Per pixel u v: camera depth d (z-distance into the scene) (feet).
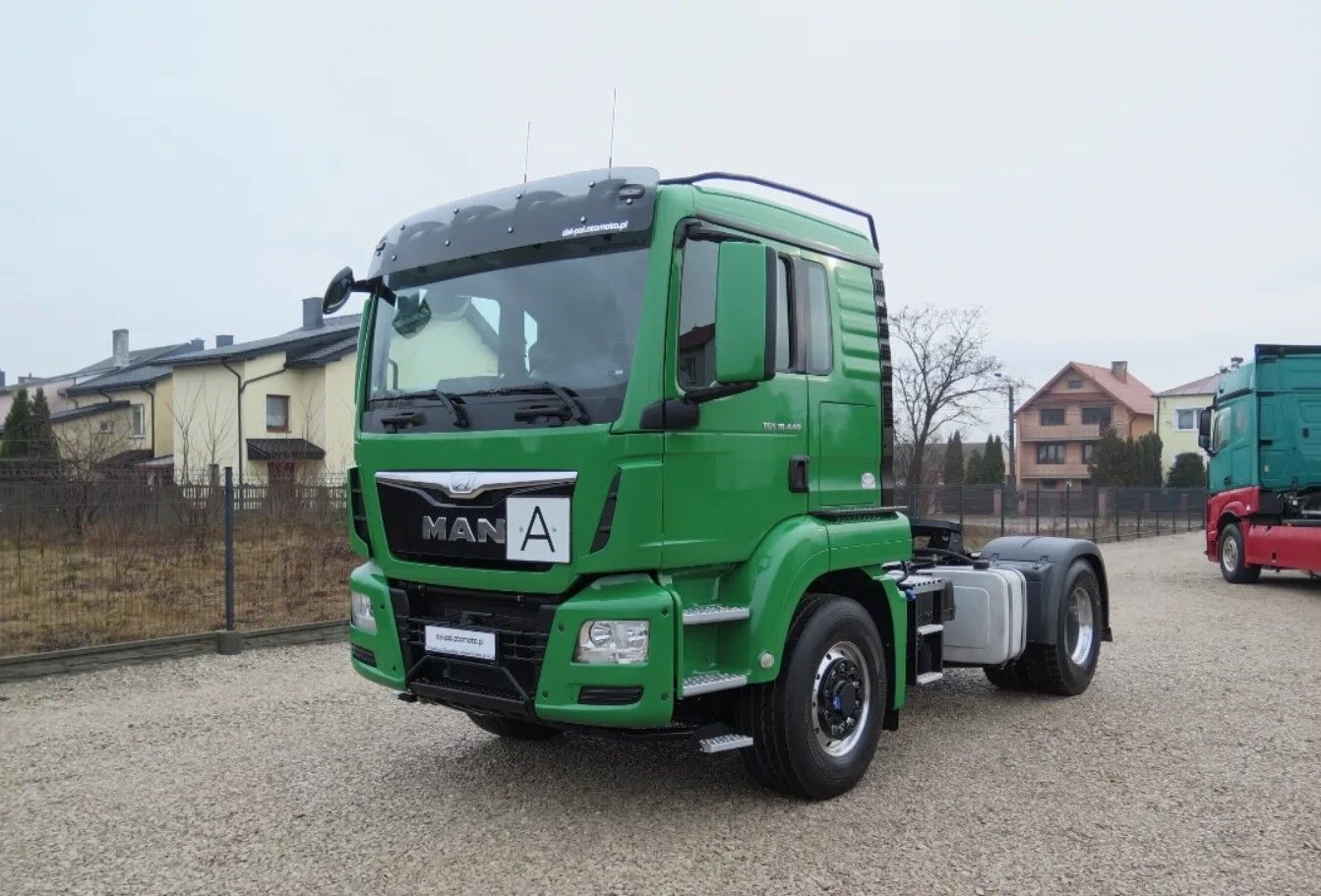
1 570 28.60
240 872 14.40
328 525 36.96
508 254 16.49
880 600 19.30
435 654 16.40
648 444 14.70
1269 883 13.83
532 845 15.33
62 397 151.23
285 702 24.88
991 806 17.02
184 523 32.14
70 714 23.76
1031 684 25.54
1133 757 19.86
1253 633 35.94
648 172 15.38
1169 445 224.33
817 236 18.49
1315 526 49.55
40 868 14.62
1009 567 25.36
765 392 16.66
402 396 17.31
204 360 104.47
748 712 16.74
